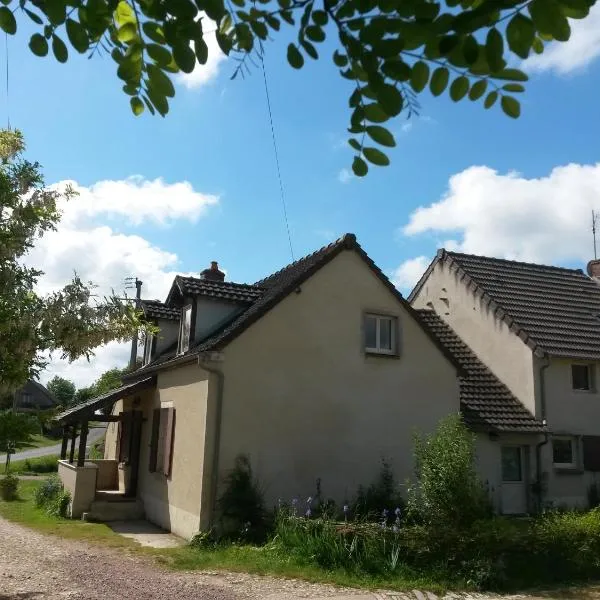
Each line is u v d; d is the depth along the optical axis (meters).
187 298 16.03
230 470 12.80
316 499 13.55
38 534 13.24
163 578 9.39
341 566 10.11
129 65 3.19
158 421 15.94
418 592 9.18
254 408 13.30
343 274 14.95
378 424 14.64
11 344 6.61
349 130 3.01
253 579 9.48
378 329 15.40
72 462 18.28
